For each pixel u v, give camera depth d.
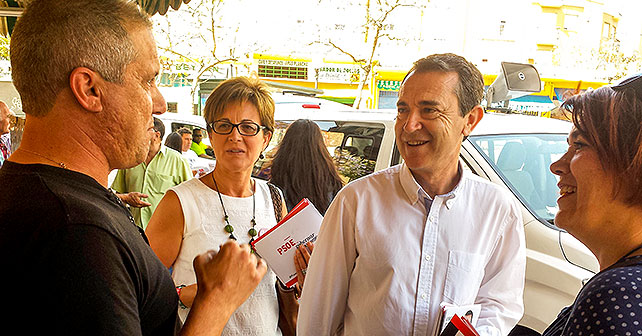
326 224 1.97
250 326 2.30
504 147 3.71
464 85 1.84
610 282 1.02
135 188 4.45
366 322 1.89
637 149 1.12
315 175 3.17
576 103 1.22
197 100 18.72
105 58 1.18
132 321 1.08
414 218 1.90
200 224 2.36
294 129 3.23
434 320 1.86
